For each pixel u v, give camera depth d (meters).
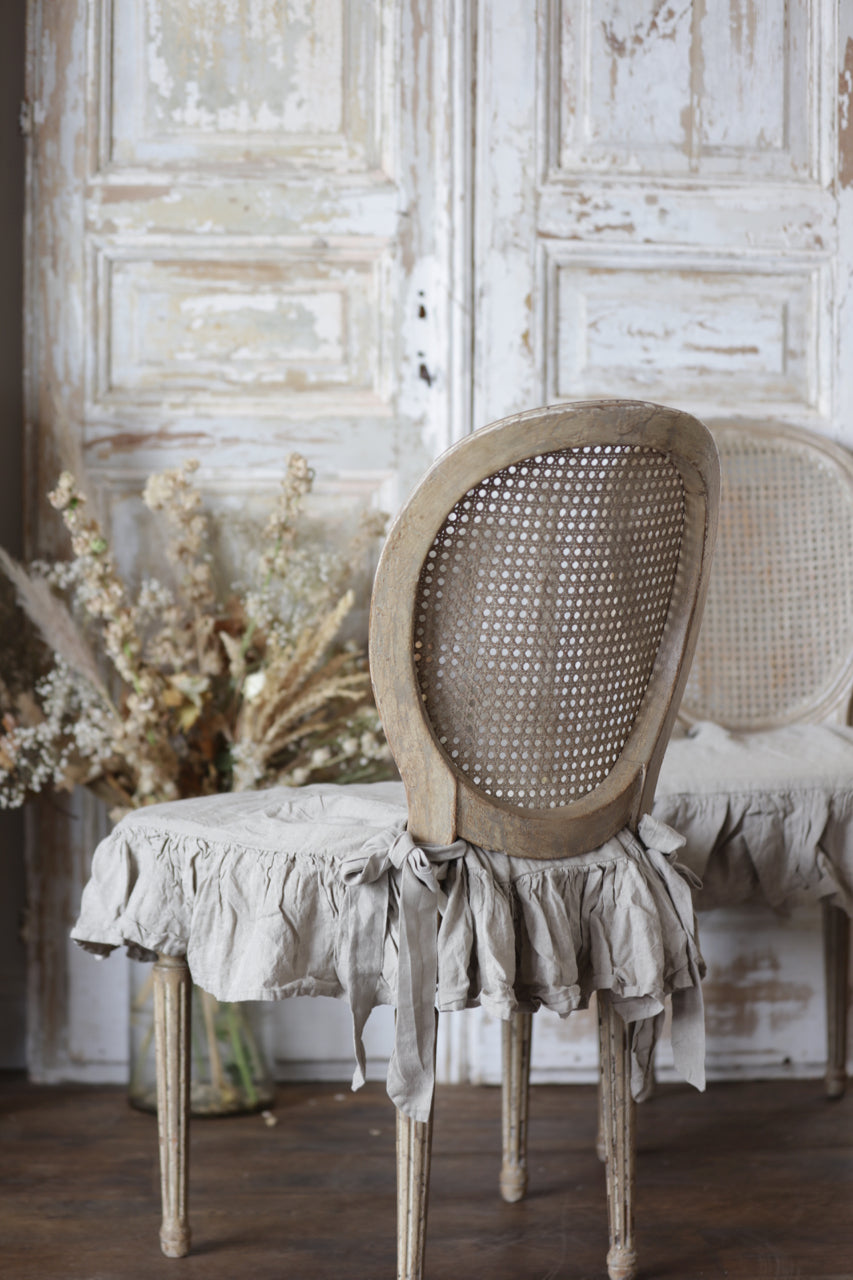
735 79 2.17
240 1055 1.97
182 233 2.13
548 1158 1.81
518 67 2.12
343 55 2.13
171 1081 1.47
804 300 2.21
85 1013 2.14
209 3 2.12
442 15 2.11
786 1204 1.65
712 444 1.24
